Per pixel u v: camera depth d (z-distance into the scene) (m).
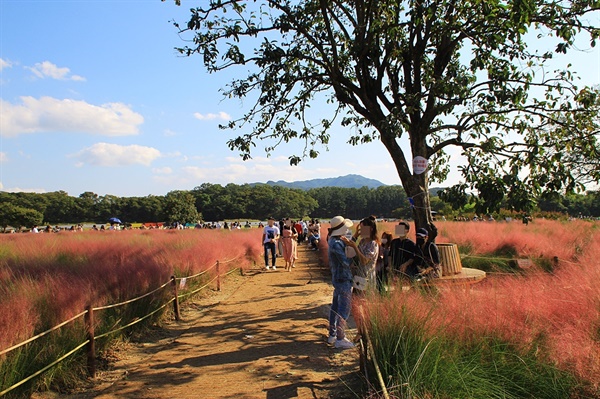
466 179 7.61
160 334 7.72
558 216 34.66
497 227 22.14
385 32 8.44
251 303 10.16
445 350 4.30
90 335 5.64
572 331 4.36
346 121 10.86
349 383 4.91
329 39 8.55
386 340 4.57
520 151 7.69
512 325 4.66
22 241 19.16
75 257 13.50
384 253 8.58
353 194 144.88
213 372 5.55
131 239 20.78
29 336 5.16
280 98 8.99
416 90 8.81
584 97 7.67
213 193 140.62
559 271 7.68
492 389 4.00
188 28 8.05
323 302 9.74
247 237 21.53
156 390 5.02
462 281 7.54
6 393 4.50
